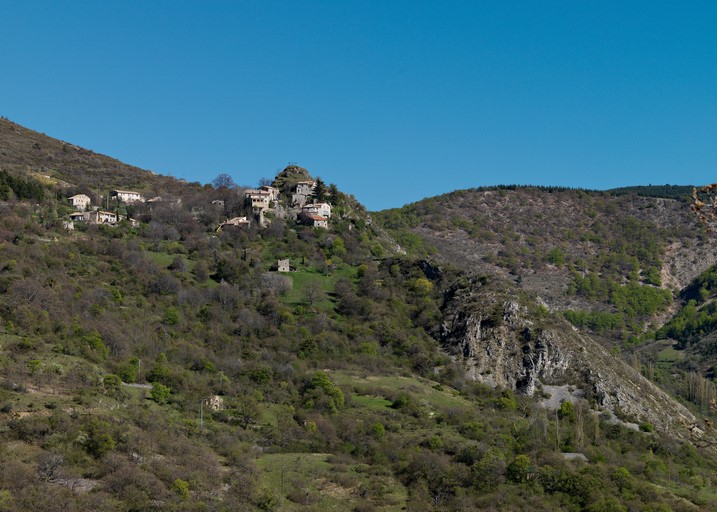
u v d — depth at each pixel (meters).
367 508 92.44
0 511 72.81
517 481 103.62
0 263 141.00
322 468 102.44
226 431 106.62
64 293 137.00
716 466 137.00
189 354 134.25
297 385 132.88
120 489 81.69
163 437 96.19
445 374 155.75
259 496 88.88
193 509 81.31
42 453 83.25
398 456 108.56
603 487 104.06
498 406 140.50
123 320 137.88
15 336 114.19
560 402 151.25
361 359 153.25
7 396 93.50
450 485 101.25
